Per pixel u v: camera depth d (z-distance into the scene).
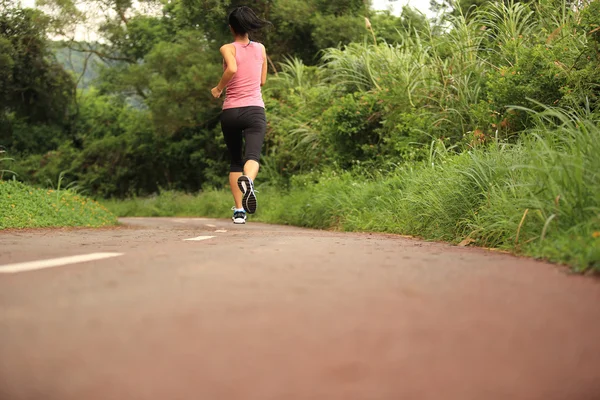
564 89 7.14
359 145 11.95
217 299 1.99
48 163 33.41
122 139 31.88
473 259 3.22
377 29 21.70
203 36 26.56
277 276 2.49
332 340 1.48
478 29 11.03
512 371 1.28
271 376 1.22
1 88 27.95
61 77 29.97
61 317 1.73
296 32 23.64
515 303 1.96
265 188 16.17
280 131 15.15
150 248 3.83
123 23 33.31
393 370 1.26
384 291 2.14
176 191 28.11
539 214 3.89
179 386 1.16
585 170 3.77
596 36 7.25
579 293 2.16
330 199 10.06
